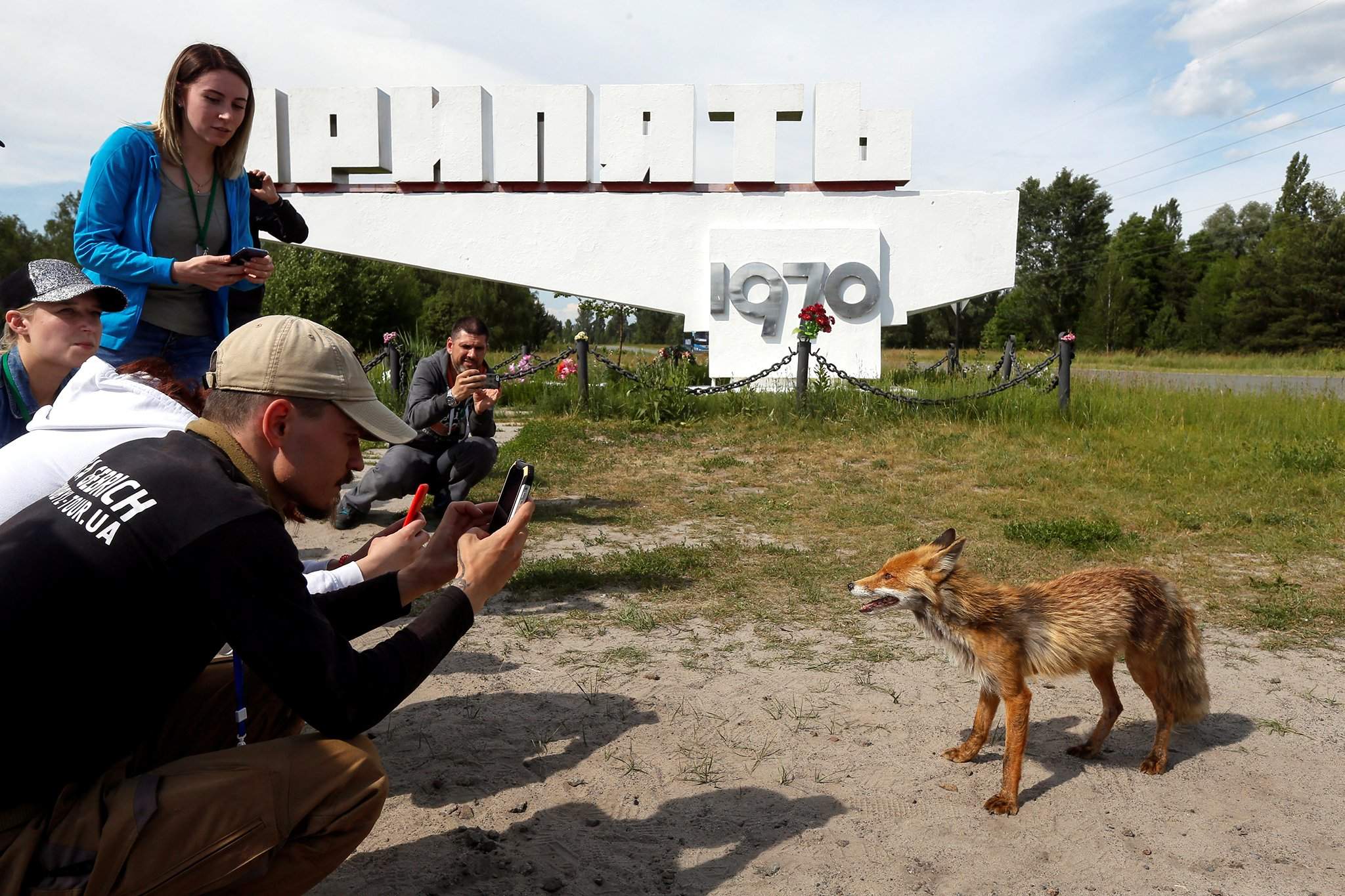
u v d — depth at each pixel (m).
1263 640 5.47
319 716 2.00
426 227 16.42
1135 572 3.96
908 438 12.23
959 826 3.43
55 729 1.88
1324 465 10.23
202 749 2.55
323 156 16.27
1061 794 3.71
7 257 54.44
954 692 4.67
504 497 2.62
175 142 4.11
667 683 4.68
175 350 4.38
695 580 6.43
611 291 16.48
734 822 3.39
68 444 2.32
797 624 5.62
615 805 3.48
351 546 7.11
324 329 2.27
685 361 18.77
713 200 16.31
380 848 3.12
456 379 7.20
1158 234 73.81
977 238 16.14
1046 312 78.25
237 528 1.94
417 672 2.18
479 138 16.19
